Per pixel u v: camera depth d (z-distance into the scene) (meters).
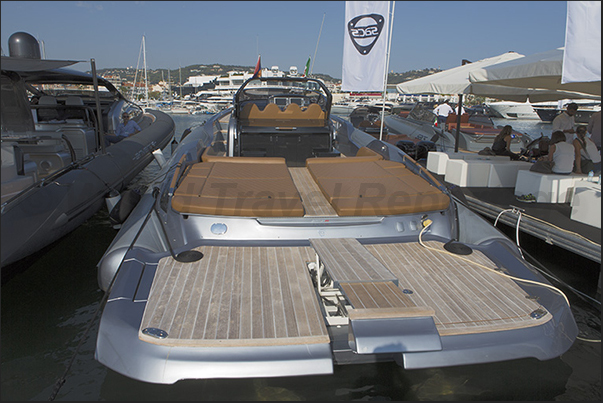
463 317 2.03
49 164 4.75
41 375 2.39
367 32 5.04
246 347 1.79
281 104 5.73
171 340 1.79
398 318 1.81
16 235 3.40
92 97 8.66
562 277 3.84
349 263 2.25
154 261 2.45
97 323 2.99
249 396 2.14
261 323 1.91
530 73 4.50
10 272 3.70
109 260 2.51
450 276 2.42
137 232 2.72
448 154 6.09
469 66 7.04
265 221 2.77
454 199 3.49
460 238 3.08
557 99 7.84
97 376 2.40
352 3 5.04
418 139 9.61
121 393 2.14
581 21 2.69
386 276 2.10
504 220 4.28
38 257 4.11
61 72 6.83
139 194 3.66
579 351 2.68
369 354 1.80
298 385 2.23
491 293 2.25
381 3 4.91
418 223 2.96
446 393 2.22
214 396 2.14
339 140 5.50
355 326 1.77
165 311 1.98
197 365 1.73
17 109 4.48
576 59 2.72
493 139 8.58
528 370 2.41
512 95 7.55
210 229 2.73
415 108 10.77
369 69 5.08
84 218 4.62
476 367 2.41
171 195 2.91
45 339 2.77
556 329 2.04
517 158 6.49
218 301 2.07
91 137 5.96
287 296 2.13
